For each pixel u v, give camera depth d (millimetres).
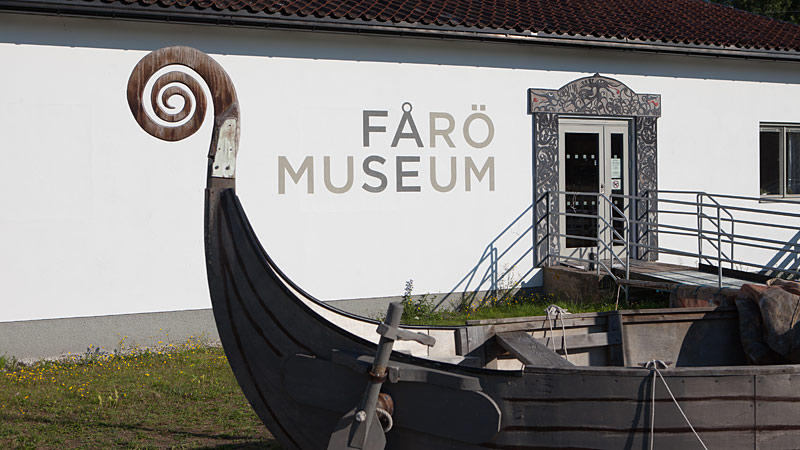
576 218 12562
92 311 9516
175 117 5133
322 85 10680
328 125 10719
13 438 6453
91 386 8062
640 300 11531
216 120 5160
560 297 11953
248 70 10258
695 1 16484
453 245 11578
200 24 9906
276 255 10438
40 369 8867
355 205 10898
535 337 6000
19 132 9164
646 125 12930
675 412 4117
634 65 12805
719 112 13477
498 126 11859
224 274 5113
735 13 15844
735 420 4137
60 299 9367
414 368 4488
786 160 14242
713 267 11953
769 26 14781
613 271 11781
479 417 4289
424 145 11336
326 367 4742
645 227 12992
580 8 13594
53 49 9297
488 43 11695
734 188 13617
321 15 10125
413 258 11289
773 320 6258
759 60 13703
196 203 10023
